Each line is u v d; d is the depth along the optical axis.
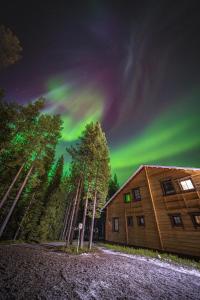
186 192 16.97
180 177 18.08
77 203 20.98
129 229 22.80
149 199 20.97
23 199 24.05
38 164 18.64
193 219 15.54
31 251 13.29
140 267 10.52
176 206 17.50
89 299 5.30
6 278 6.25
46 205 29.08
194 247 14.55
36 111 17.75
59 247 16.59
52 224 30.67
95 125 22.03
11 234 22.81
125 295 5.91
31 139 17.81
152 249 18.39
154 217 19.31
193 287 7.39
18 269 7.62
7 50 9.55
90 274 8.08
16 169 20.00
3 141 14.68
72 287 6.17
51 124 19.56
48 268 8.40
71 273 7.94
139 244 20.34
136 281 7.62
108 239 26.81
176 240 16.31
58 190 32.22
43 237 26.80
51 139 19.45
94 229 44.19
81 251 15.26
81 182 20.38
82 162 19.66
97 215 18.95
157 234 18.31
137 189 23.72
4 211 20.42
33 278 6.65
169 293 6.43
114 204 27.91
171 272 9.85
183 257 15.09
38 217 27.28
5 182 19.22
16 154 17.61
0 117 13.52
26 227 23.73
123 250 18.53
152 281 7.81
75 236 42.97
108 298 5.53
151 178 21.84
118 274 8.52
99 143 20.52
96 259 12.18
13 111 14.65
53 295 5.28
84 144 20.34
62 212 34.22
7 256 10.16
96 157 19.53
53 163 28.97
